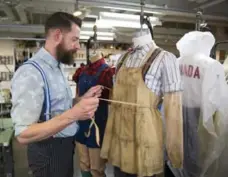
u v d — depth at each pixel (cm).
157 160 143
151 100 140
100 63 216
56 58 128
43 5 393
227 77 196
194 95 173
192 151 178
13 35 595
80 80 227
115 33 527
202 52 174
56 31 124
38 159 128
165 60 138
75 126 142
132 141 142
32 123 109
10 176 230
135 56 149
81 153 227
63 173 135
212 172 178
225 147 177
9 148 227
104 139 162
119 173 159
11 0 341
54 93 122
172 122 138
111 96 186
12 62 668
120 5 297
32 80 112
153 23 405
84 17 429
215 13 359
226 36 586
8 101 300
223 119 168
